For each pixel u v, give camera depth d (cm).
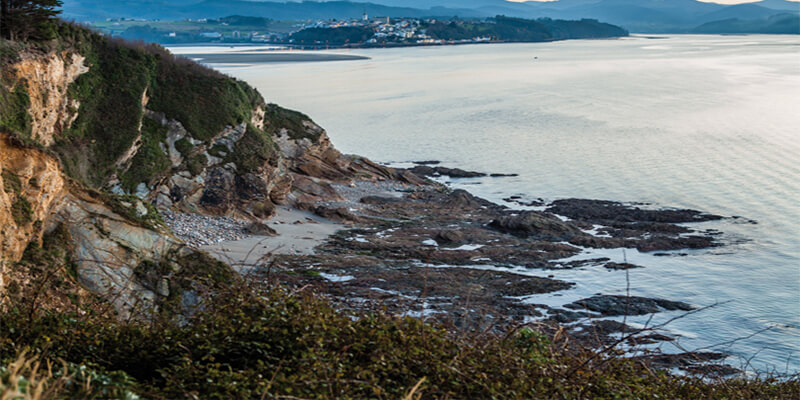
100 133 4612
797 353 3128
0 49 3672
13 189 2073
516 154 8838
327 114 12738
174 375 832
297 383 782
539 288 3856
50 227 2228
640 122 11144
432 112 12938
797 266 4416
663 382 1288
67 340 980
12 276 1841
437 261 4400
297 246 4591
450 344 975
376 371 875
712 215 5694
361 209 5991
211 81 5669
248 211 5309
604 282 4081
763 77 18938
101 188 4450
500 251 4653
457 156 8838
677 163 7881
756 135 9512
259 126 6531
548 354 1120
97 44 4956
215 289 1208
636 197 6425
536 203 6384
